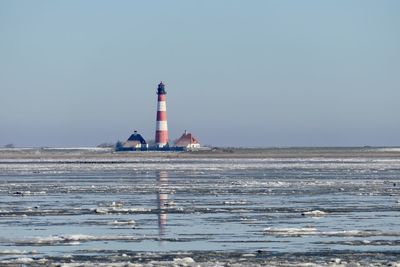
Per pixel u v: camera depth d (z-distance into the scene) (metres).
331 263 39.81
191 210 66.69
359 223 57.03
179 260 40.66
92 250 44.47
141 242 47.66
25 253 43.38
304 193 86.62
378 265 39.28
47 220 59.47
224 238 49.28
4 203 74.44
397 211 65.75
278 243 47.03
